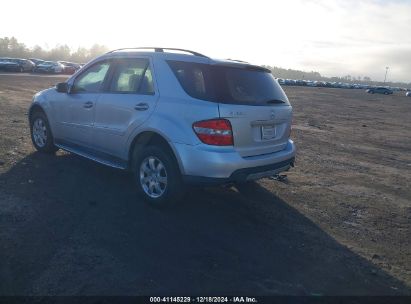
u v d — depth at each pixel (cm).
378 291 375
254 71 527
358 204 623
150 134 525
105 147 589
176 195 500
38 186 565
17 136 870
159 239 437
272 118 515
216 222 495
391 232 524
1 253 382
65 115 656
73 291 334
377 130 1680
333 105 3228
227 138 465
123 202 531
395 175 841
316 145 1142
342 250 455
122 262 384
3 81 2666
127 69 571
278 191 646
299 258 424
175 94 499
